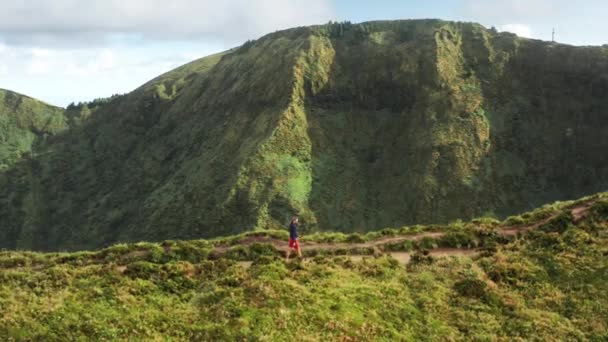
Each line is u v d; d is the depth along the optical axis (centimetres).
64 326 1916
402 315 2112
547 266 2508
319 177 12238
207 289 2289
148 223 12231
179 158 14938
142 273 2445
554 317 2152
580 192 11494
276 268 2411
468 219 10712
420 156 12025
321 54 15038
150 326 1953
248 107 14400
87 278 2409
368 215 11381
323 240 3070
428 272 2500
